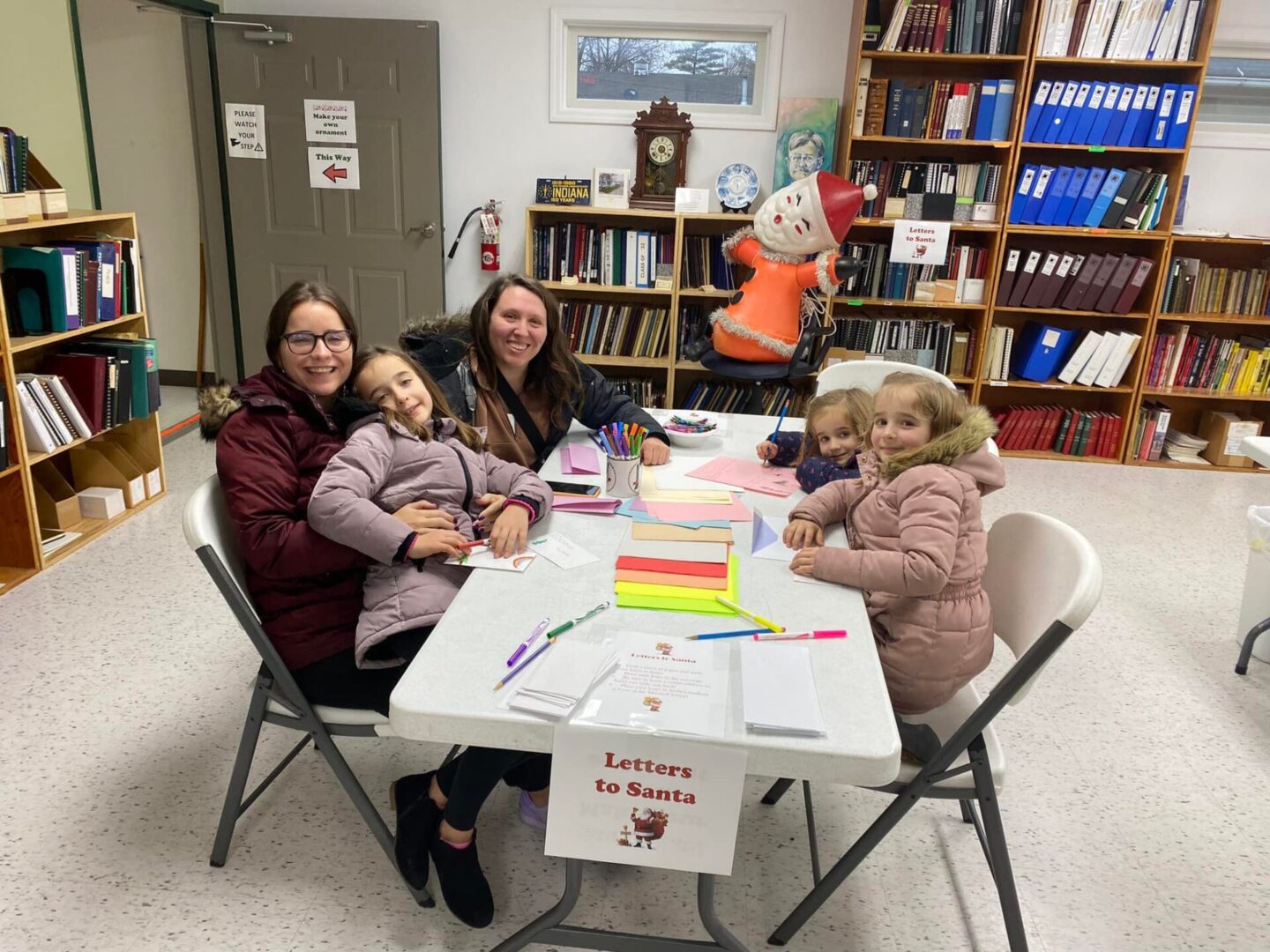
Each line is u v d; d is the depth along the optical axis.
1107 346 4.56
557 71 4.51
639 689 1.17
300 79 4.52
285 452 1.67
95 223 3.46
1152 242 4.55
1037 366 4.66
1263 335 4.73
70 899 1.69
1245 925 1.74
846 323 4.64
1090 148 4.30
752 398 4.64
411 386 1.80
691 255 4.56
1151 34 4.16
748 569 1.55
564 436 2.34
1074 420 4.71
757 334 3.41
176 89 5.04
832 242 3.39
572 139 4.62
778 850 1.90
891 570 1.45
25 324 3.07
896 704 1.57
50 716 2.25
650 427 2.28
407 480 1.71
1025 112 4.24
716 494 1.92
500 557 1.55
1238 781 2.18
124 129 5.12
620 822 1.15
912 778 1.48
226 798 1.75
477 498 1.74
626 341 4.68
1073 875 1.85
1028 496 4.14
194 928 1.64
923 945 1.67
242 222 4.77
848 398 2.00
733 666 1.24
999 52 4.21
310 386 1.78
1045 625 1.47
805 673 1.22
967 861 1.88
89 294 3.24
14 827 1.87
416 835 1.67
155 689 2.38
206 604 2.86
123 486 3.55
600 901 1.74
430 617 1.55
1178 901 1.79
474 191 4.73
